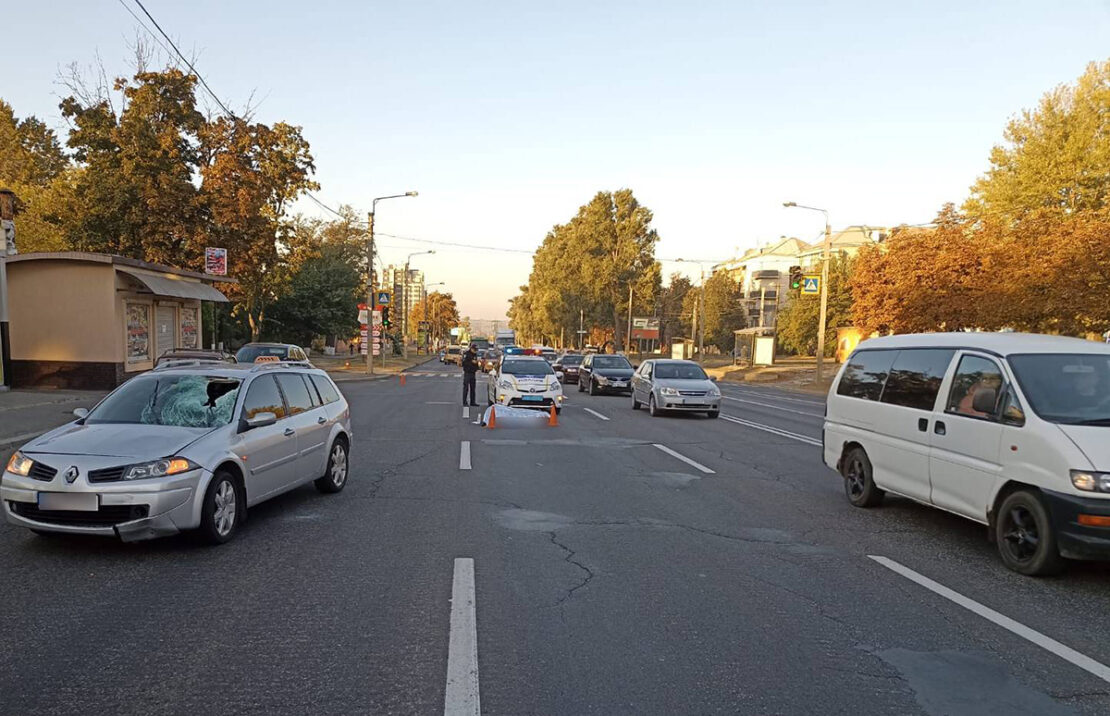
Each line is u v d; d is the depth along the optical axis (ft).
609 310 236.22
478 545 21.07
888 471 24.80
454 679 12.59
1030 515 18.84
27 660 13.14
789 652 13.94
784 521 24.76
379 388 96.32
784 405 82.69
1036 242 76.28
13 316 63.31
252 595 16.69
